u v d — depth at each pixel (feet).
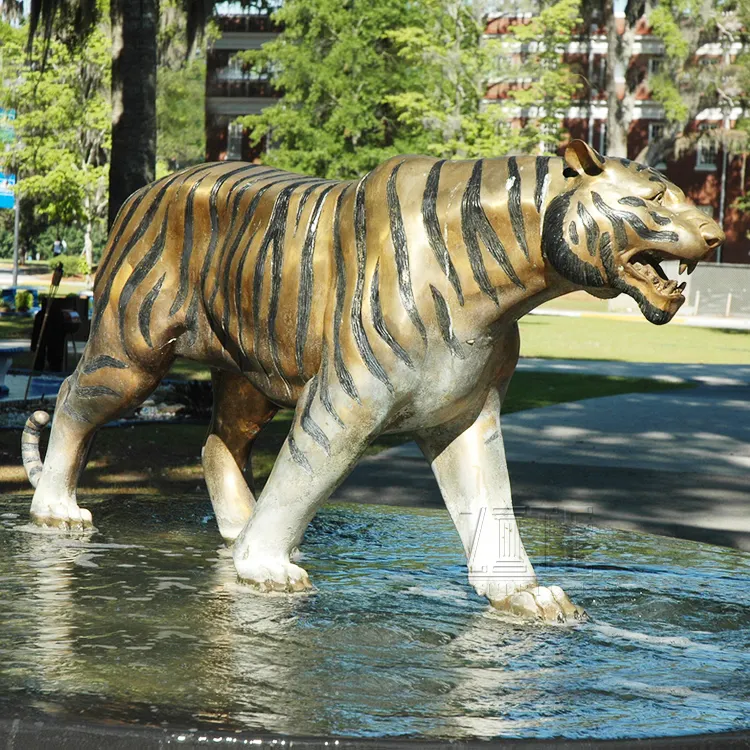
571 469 37.06
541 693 10.78
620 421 50.08
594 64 173.37
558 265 13.05
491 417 14.67
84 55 133.28
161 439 39.47
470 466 14.56
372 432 13.96
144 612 13.25
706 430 48.16
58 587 14.35
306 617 13.29
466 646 12.38
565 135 140.15
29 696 10.20
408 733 9.53
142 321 16.49
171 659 11.46
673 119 144.87
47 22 49.55
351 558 16.89
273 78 143.54
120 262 16.76
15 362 65.10
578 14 143.43
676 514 29.71
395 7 137.08
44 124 140.15
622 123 143.95
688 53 142.61
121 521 19.01
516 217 13.32
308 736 9.31
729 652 12.49
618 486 34.01
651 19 140.87
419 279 13.56
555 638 12.84
